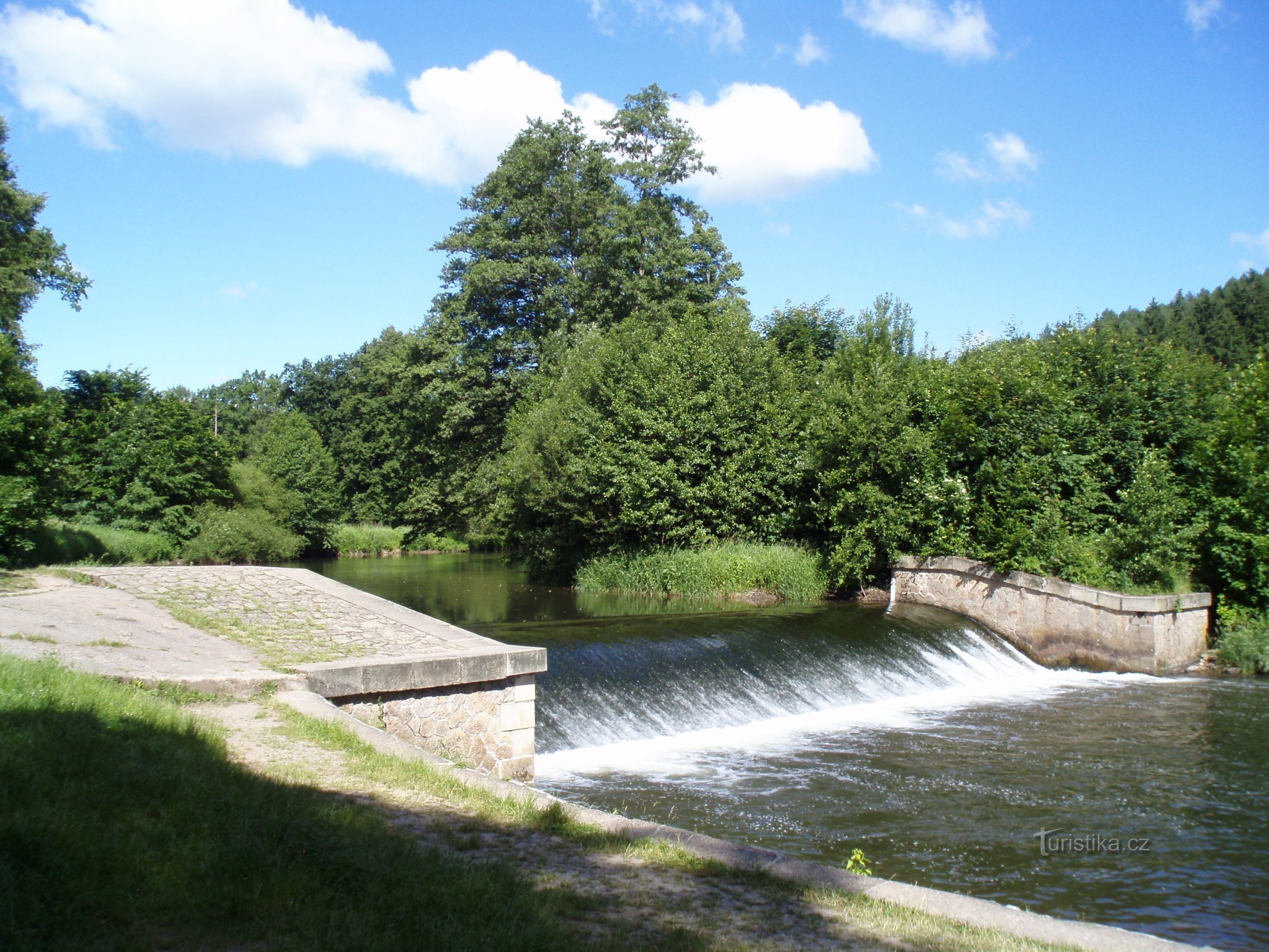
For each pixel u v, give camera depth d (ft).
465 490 126.41
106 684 25.17
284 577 53.11
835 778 37.91
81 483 104.01
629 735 41.96
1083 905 26.76
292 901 14.82
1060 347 84.69
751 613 65.10
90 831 15.76
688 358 87.30
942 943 15.66
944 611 73.00
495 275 119.55
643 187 125.29
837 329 104.58
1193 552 74.84
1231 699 56.65
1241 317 245.45
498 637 50.65
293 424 196.95
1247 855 30.78
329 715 27.02
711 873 18.44
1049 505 72.84
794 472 82.79
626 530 88.58
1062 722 49.52
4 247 108.17
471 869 17.30
